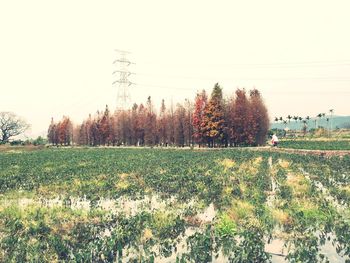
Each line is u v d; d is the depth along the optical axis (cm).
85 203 2077
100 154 5828
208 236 1206
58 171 3359
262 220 1413
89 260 1080
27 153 7238
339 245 1220
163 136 8781
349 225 1329
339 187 2280
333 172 2902
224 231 1294
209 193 2022
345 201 1853
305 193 1977
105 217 1595
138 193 2267
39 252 1163
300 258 1067
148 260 1080
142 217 1477
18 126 15788
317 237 1248
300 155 4403
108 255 1114
